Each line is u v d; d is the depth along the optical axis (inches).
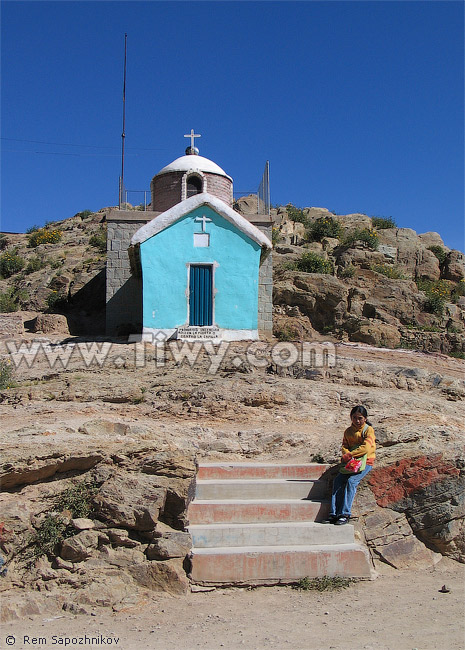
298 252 1163.3
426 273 1255.5
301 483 362.6
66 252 1326.3
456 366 762.8
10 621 272.7
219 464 375.6
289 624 268.5
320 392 501.4
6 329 817.5
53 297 1048.8
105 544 313.0
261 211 1010.1
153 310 757.3
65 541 307.4
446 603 293.9
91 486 326.6
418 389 559.8
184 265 768.9
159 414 456.1
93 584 295.0
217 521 339.9
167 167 954.7
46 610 282.7
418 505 358.6
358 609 286.2
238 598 298.7
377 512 353.7
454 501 359.3
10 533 301.0
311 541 331.9
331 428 451.2
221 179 959.6
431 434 388.8
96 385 515.8
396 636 255.4
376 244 1229.7
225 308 768.9
